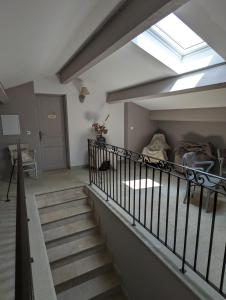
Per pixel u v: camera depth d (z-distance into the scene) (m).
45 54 2.79
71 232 3.11
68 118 4.95
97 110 5.27
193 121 4.91
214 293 1.51
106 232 3.04
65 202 3.52
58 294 2.45
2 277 1.77
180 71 3.08
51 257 2.74
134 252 2.30
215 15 1.74
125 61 3.28
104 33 2.32
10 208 3.04
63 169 5.16
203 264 1.93
